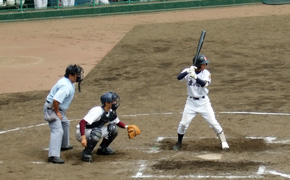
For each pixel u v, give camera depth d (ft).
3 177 78.38
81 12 282.77
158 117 112.27
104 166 82.69
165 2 286.87
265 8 275.80
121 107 122.72
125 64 174.50
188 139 95.71
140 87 144.15
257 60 170.91
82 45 210.38
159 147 91.71
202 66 86.79
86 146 84.43
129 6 284.82
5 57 193.57
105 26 250.78
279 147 88.79
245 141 92.89
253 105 118.32
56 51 201.36
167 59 179.01
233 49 188.85
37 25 264.72
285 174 75.66
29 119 116.88
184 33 222.69
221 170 78.07
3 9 284.20
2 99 139.33
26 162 86.02
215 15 264.11
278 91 131.03
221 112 113.39
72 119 114.32
